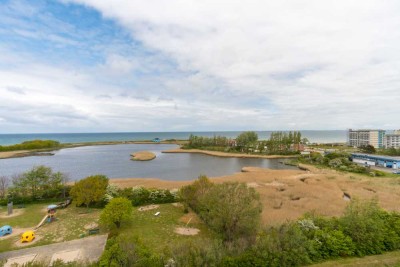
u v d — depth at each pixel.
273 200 37.09
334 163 76.75
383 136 147.88
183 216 31.03
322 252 18.08
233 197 21.92
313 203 35.41
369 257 18.28
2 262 17.98
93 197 34.09
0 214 32.72
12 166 82.62
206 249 16.03
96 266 15.58
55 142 164.62
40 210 34.47
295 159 97.56
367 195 40.25
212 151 129.50
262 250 16.62
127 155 119.25
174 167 82.25
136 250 16.30
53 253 21.23
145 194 37.62
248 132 138.62
